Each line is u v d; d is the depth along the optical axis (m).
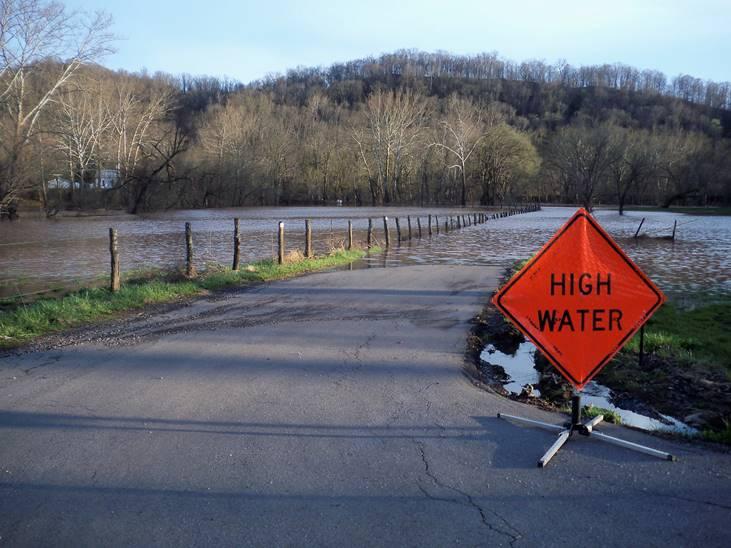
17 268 17.64
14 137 38.47
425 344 7.81
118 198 58.53
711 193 87.50
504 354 7.84
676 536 3.23
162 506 3.56
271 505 3.57
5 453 4.32
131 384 6.01
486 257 21.55
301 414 5.16
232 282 13.05
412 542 3.18
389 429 4.82
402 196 91.38
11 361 6.85
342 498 3.66
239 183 78.69
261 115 88.94
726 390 6.00
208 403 5.44
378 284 13.23
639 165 82.44
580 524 3.35
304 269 15.73
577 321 4.68
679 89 173.50
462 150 86.19
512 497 3.67
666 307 11.87
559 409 5.44
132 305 10.28
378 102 90.44
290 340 7.98
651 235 35.81
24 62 37.28
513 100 159.12
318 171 91.56
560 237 4.67
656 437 4.69
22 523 3.37
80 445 4.47
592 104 150.38
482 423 4.97
